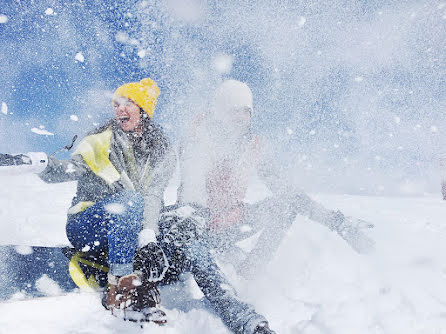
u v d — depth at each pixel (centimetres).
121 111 161
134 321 134
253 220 179
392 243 206
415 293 144
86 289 155
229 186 176
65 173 138
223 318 128
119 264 136
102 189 157
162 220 159
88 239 152
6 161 123
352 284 159
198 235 150
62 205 346
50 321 133
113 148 158
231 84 183
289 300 151
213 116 180
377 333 124
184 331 133
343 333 123
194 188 174
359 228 184
